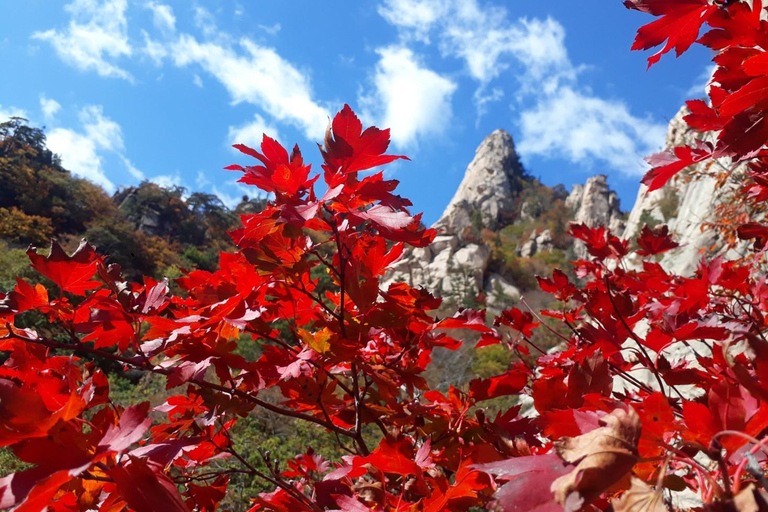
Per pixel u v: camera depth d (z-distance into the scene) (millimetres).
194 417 1383
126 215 54688
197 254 46125
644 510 481
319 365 1290
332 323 1300
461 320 1560
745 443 528
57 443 663
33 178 46219
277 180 1130
